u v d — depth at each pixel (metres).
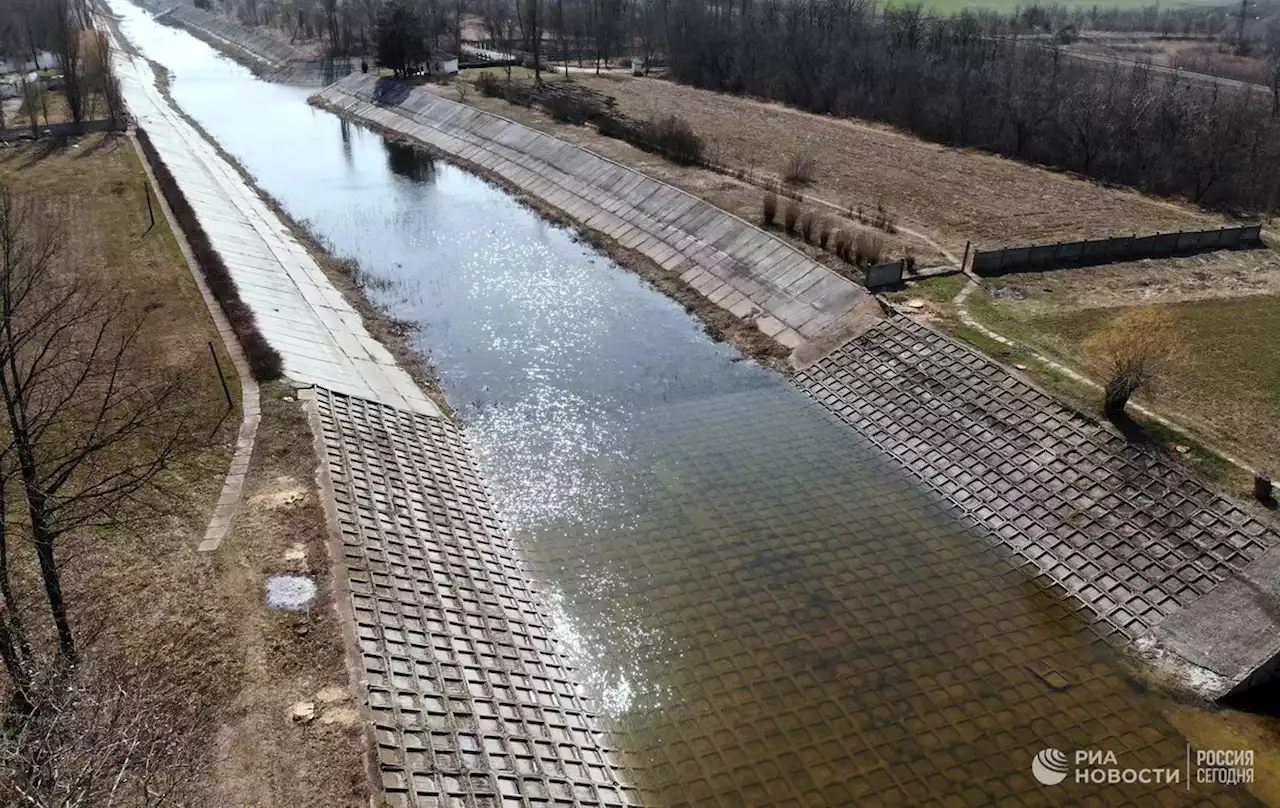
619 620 25.34
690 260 49.62
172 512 25.77
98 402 30.55
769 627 25.14
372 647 21.88
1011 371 34.03
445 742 20.05
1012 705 22.81
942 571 27.33
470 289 47.62
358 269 49.41
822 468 32.38
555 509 30.06
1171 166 61.78
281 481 27.52
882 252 45.41
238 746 18.89
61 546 24.19
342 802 17.91
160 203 53.59
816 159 64.81
